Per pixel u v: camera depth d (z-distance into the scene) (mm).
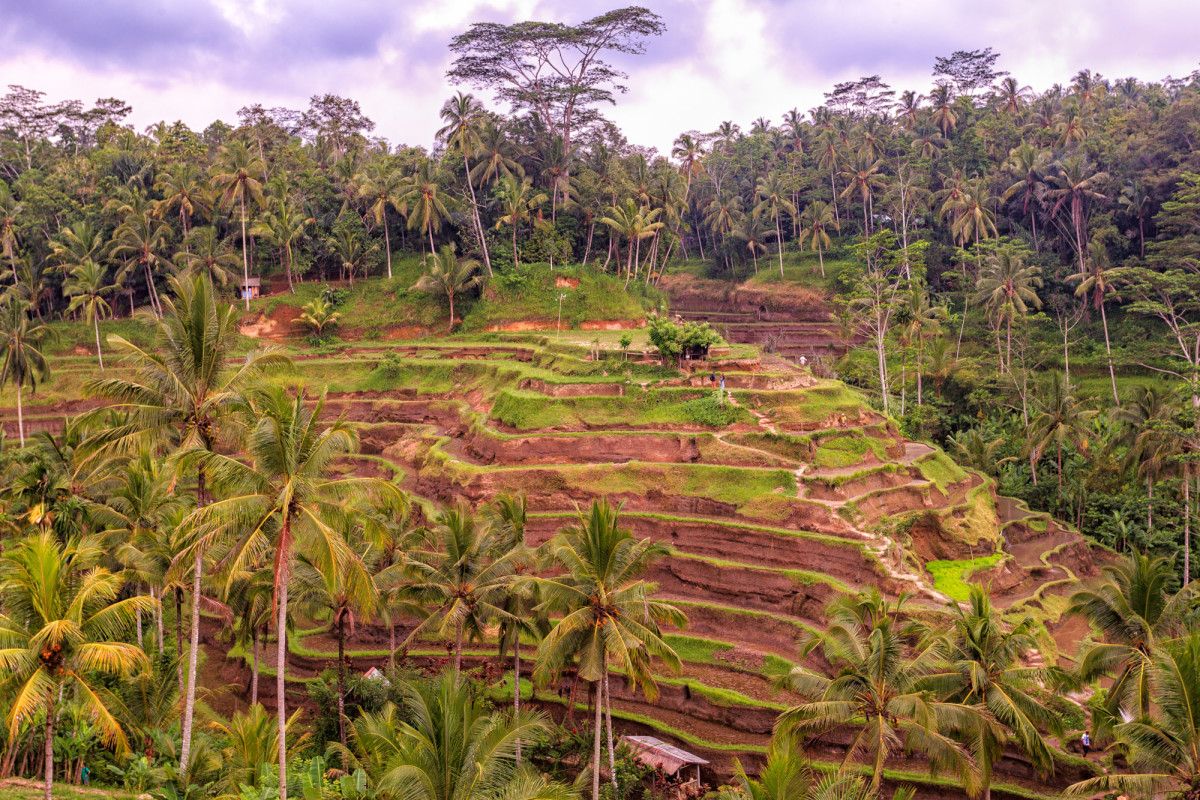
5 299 88812
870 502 53625
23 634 25516
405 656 48750
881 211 125875
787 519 51938
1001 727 31156
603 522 32469
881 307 90500
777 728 31797
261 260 107000
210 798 28938
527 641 49500
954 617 35438
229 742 36250
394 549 43375
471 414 73000
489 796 20938
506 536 40375
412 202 100500
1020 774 36531
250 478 26703
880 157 124375
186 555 28312
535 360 80000
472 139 99312
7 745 30156
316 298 99562
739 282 129000
